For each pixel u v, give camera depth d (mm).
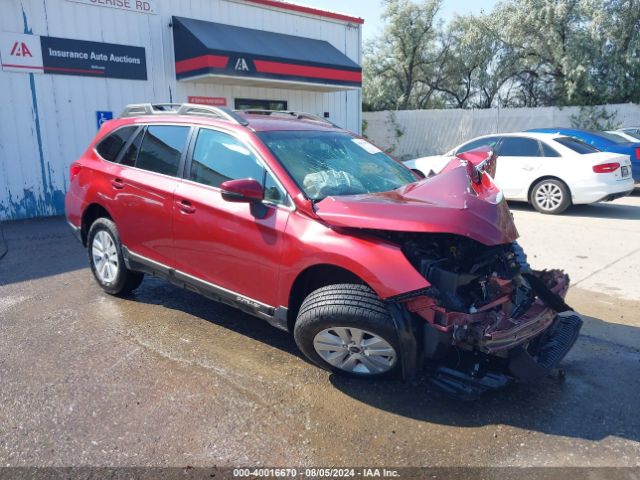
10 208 10164
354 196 3693
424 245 3496
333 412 3309
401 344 3178
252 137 4008
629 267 6492
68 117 10641
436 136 23172
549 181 10148
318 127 4641
